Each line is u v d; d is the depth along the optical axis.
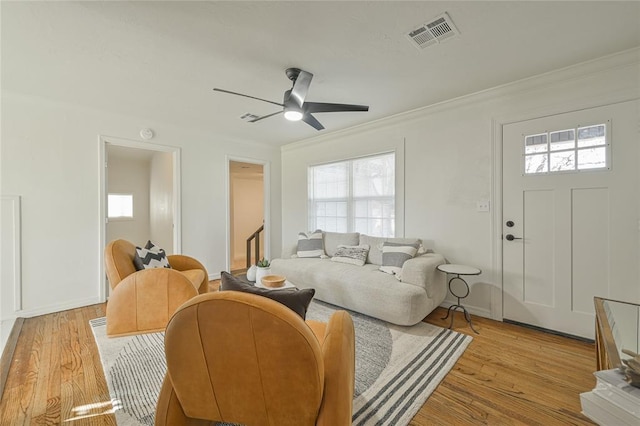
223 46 2.06
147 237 6.23
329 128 4.14
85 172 3.22
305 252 3.95
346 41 2.01
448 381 1.81
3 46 2.02
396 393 1.69
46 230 2.98
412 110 3.38
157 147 3.83
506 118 2.76
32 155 2.90
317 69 2.41
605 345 1.21
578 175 2.39
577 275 2.41
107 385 1.75
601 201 2.30
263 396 0.97
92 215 3.26
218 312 0.89
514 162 2.72
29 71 2.39
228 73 2.46
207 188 4.36
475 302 2.98
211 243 4.40
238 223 7.04
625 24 1.83
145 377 1.83
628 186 2.19
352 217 4.21
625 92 2.19
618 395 0.90
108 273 2.50
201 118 3.66
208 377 0.98
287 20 1.78
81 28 1.83
